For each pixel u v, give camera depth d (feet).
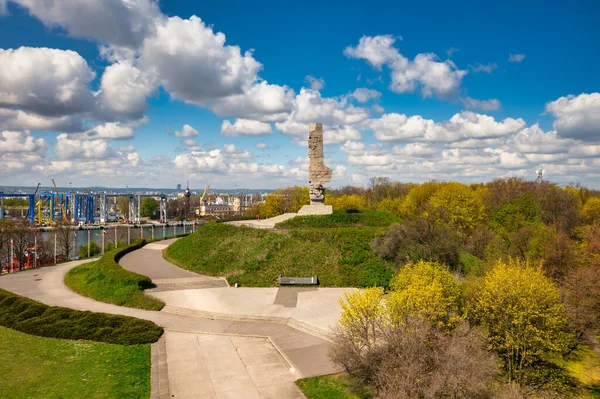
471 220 245.04
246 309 116.16
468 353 69.67
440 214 231.71
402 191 446.19
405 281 96.78
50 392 70.18
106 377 76.23
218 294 130.41
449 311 89.15
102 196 651.25
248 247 166.40
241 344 93.71
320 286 138.62
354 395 70.95
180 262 173.17
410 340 67.15
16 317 105.50
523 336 91.25
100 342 93.40
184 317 111.65
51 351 87.92
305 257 153.28
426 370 65.41
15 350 88.02
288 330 101.86
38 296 133.28
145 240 239.30
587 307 116.47
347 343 74.08
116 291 129.29
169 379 76.54
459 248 184.34
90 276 149.48
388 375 63.05
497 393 74.74
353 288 135.74
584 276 128.67
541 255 190.08
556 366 101.24
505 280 95.35
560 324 95.86
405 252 150.92
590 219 284.00
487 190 379.55
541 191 366.43
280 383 75.51
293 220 197.57
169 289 135.95
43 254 297.12
